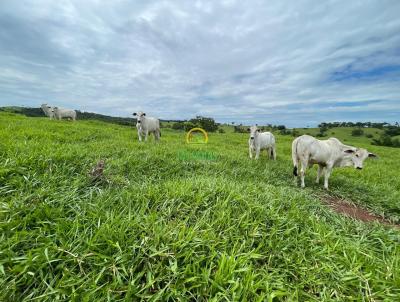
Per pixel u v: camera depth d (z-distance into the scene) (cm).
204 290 247
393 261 330
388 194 737
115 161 574
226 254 286
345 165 800
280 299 254
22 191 356
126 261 263
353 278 293
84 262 256
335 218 481
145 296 231
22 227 289
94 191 402
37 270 237
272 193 511
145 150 783
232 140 1906
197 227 330
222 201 403
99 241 282
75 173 459
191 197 407
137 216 332
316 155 727
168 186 440
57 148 572
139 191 411
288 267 305
